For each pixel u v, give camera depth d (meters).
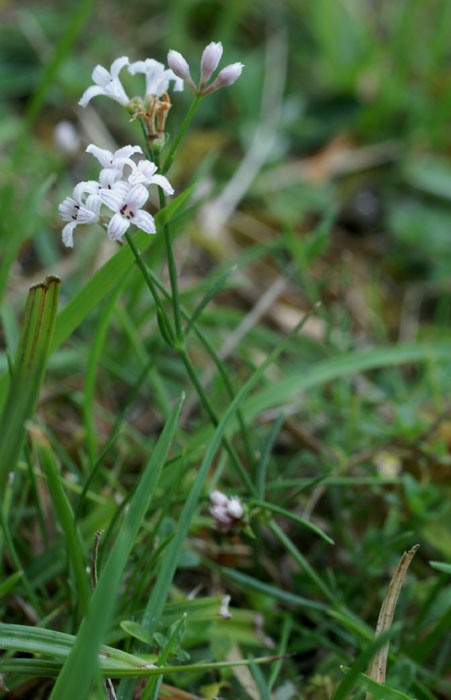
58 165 0.21
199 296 0.21
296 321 0.21
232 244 0.23
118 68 0.13
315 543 0.16
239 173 0.24
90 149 0.12
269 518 0.15
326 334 0.18
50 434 0.16
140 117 0.13
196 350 0.19
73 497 0.16
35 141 0.23
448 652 0.15
